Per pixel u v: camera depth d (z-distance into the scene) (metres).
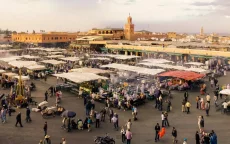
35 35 107.69
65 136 21.33
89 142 20.23
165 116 23.77
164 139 21.05
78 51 84.81
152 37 124.94
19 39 116.44
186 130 22.92
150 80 41.84
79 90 35.16
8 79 38.75
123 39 111.00
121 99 30.00
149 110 28.62
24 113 26.78
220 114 27.22
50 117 25.75
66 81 40.47
